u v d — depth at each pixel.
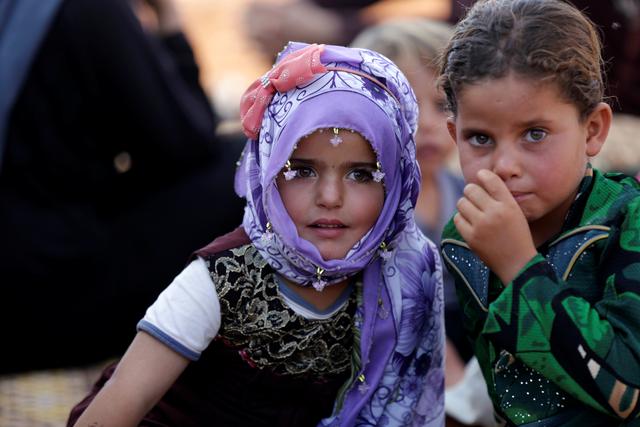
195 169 6.66
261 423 3.99
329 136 3.64
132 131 6.35
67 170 6.23
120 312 6.47
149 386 3.73
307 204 3.70
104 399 3.71
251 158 3.89
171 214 6.52
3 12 6.21
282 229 3.70
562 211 3.63
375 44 5.78
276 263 3.78
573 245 3.53
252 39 9.19
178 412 4.05
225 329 3.86
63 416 5.88
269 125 3.77
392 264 4.02
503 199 3.39
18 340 6.33
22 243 6.16
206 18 14.07
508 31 3.38
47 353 6.42
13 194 6.20
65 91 6.15
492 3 3.54
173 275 6.51
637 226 3.45
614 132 7.09
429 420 4.21
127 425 3.72
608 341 3.29
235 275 3.81
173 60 6.85
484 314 3.72
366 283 3.93
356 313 3.94
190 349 3.76
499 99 3.34
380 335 3.98
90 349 6.52
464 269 3.81
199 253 3.82
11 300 6.24
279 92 3.74
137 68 6.24
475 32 3.44
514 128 3.38
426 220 5.97
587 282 3.51
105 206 6.55
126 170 6.57
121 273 6.44
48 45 6.10
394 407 4.08
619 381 3.29
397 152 3.78
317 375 3.99
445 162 6.12
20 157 6.14
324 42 8.95
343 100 3.64
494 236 3.40
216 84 11.93
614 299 3.38
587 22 3.52
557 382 3.37
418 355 4.12
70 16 6.09
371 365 4.00
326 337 3.93
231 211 6.66
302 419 4.00
